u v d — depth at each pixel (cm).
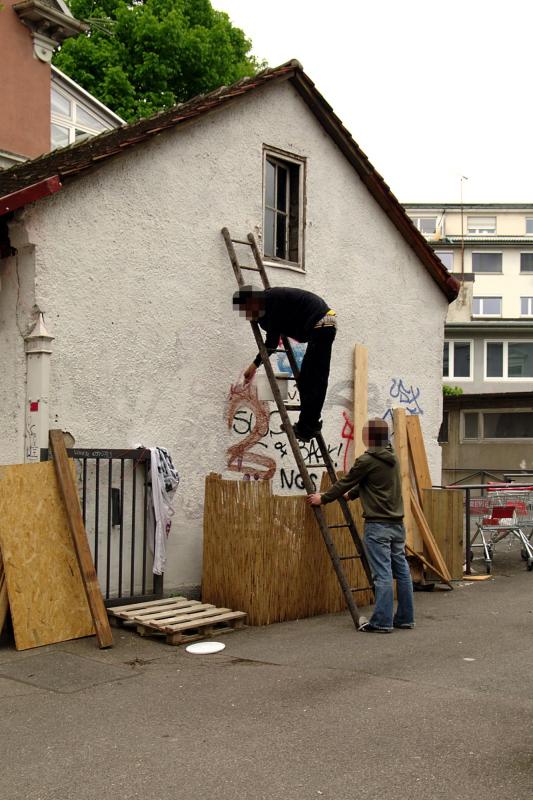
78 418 739
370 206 1052
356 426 1000
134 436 779
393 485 736
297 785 399
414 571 941
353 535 796
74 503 690
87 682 569
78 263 744
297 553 775
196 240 842
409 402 1095
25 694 543
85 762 429
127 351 777
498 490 1080
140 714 502
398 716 495
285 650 658
